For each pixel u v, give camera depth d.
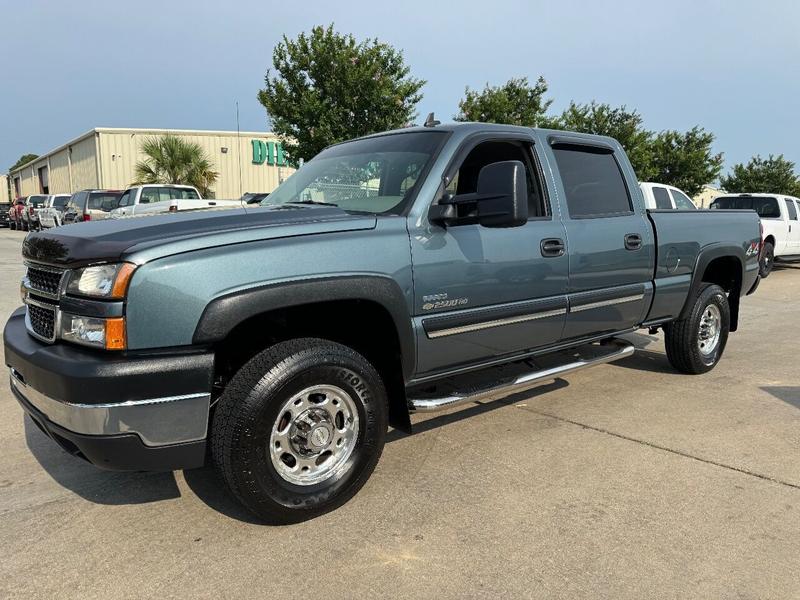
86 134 34.12
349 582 2.47
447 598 2.37
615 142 4.67
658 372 5.68
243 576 2.51
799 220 15.91
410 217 3.22
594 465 3.58
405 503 3.12
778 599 2.35
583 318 4.18
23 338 2.95
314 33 14.42
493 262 3.52
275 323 3.11
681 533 2.82
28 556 2.67
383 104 14.45
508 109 18.16
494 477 3.42
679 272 4.96
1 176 71.12
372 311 3.15
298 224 2.90
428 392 3.80
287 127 14.70
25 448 3.87
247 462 2.68
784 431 4.13
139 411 2.47
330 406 2.95
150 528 2.89
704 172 25.69
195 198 16.86
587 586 2.43
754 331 7.89
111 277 2.48
